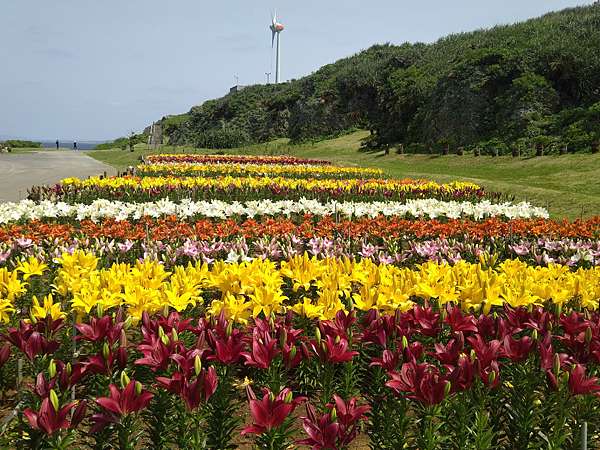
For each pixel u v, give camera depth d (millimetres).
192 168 29344
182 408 3291
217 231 9398
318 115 66312
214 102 86125
